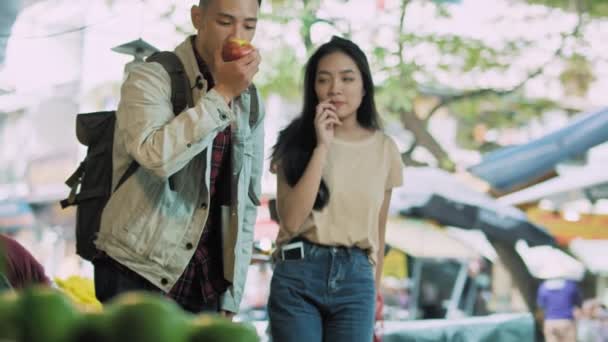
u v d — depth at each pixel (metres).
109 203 3.98
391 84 15.09
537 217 14.30
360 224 4.82
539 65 15.86
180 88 4.06
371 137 5.02
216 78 3.93
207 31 4.06
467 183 13.44
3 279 3.25
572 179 13.88
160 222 3.94
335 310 4.78
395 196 13.07
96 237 4.02
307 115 4.96
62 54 17.61
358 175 4.88
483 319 9.63
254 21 4.09
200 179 3.98
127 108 3.94
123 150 3.97
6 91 9.19
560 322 12.59
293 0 15.00
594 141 13.26
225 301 4.23
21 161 20.34
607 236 14.32
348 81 4.96
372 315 4.83
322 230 4.77
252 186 4.40
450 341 9.20
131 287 3.94
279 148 4.95
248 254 4.39
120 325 1.73
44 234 19.28
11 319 1.73
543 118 17.52
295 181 4.87
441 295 16.59
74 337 1.74
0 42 8.93
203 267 4.10
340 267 4.77
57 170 20.14
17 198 19.66
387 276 15.88
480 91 15.89
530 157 13.36
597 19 15.88
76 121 4.07
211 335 1.78
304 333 4.71
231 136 4.12
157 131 3.83
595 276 15.64
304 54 15.03
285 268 4.77
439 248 14.27
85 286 6.29
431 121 18.47
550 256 14.90
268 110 15.75
